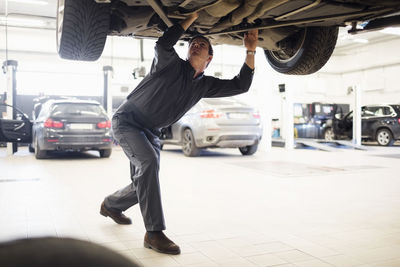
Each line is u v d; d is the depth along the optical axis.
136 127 2.03
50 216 2.62
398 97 15.18
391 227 2.39
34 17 10.70
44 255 0.32
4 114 9.11
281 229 2.34
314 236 2.19
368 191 3.67
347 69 16.88
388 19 2.29
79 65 13.13
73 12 1.97
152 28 2.42
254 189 3.76
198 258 1.82
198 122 6.79
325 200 3.23
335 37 2.56
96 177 4.54
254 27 2.24
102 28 2.10
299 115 13.71
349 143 10.27
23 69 10.92
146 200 1.91
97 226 2.38
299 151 9.14
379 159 6.95
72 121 6.52
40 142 6.50
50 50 12.62
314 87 17.03
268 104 9.24
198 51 1.98
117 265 0.34
